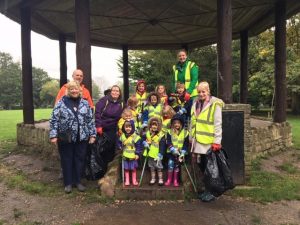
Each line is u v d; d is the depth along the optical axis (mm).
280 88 8359
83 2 6102
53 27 10438
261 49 20938
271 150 7770
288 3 8133
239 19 9734
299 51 20453
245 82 11242
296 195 5098
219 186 4605
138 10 9102
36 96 62438
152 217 4309
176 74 6105
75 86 5137
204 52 24625
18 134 8867
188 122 5645
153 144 5102
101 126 5551
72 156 5297
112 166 5473
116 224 4105
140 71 24828
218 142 4711
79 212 4500
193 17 9758
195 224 4094
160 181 5070
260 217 4328
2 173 6508
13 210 4625
